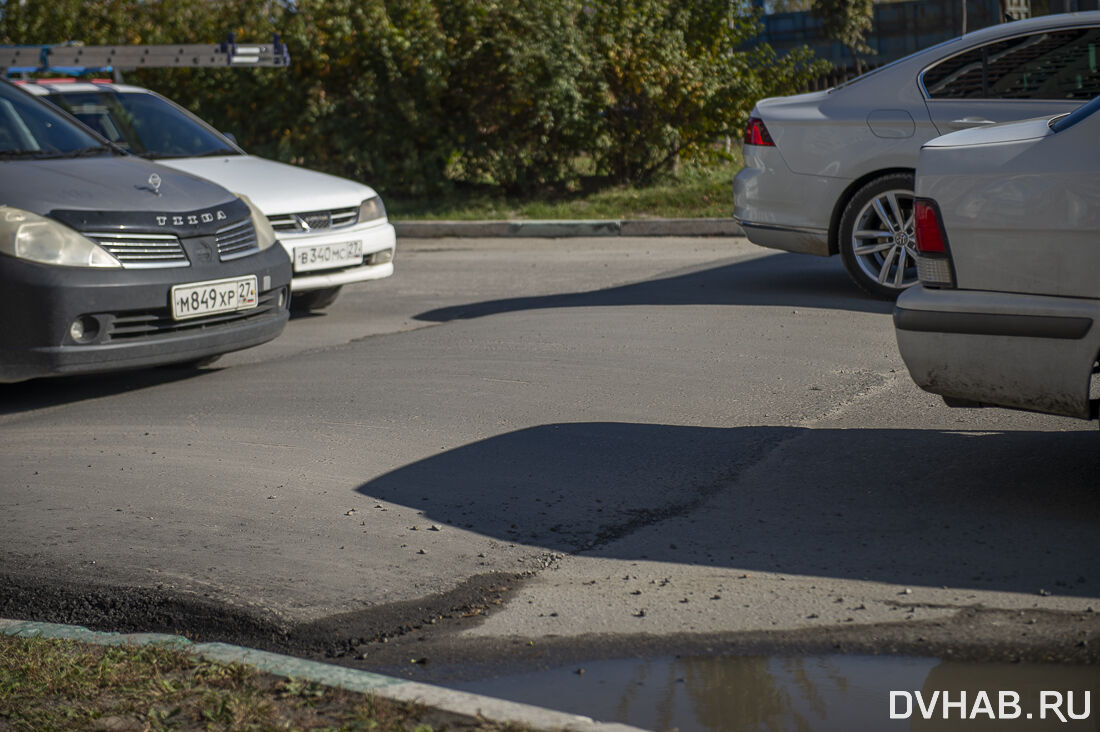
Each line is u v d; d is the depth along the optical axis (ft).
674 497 13.94
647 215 44.93
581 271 33.60
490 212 47.21
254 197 26.40
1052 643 9.84
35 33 51.83
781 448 15.67
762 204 27.25
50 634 10.45
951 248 12.95
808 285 28.43
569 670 9.74
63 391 21.07
